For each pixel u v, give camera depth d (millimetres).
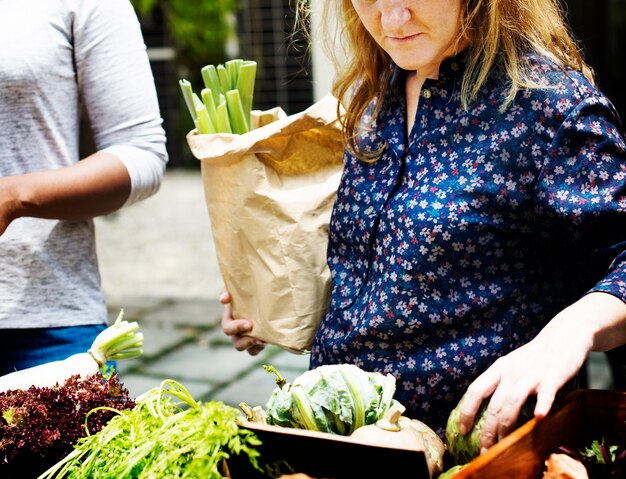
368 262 1419
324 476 1035
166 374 4207
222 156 1556
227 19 9844
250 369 4234
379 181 1398
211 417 1021
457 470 1104
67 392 1314
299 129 1562
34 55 1703
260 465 1069
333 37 1577
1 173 1718
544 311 1292
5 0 1708
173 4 9844
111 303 5566
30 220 1744
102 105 1797
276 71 9578
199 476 997
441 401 1324
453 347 1307
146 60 1870
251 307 1659
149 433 1140
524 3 1251
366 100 1451
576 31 4219
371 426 1143
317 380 1200
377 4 1264
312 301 1579
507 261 1276
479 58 1278
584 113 1210
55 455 1277
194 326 5012
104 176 1726
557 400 1190
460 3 1254
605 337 1118
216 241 1656
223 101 1610
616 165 1203
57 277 1772
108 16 1784
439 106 1312
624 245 1177
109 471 1108
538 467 1068
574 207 1188
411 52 1267
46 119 1739
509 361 1128
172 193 9008
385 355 1358
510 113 1244
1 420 1274
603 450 1124
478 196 1257
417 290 1307
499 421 1102
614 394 1163
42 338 1758
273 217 1573
